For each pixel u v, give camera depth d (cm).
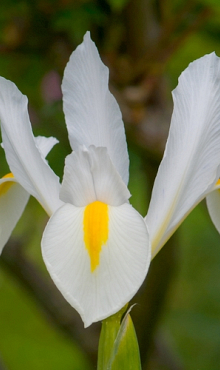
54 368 116
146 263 66
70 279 66
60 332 96
